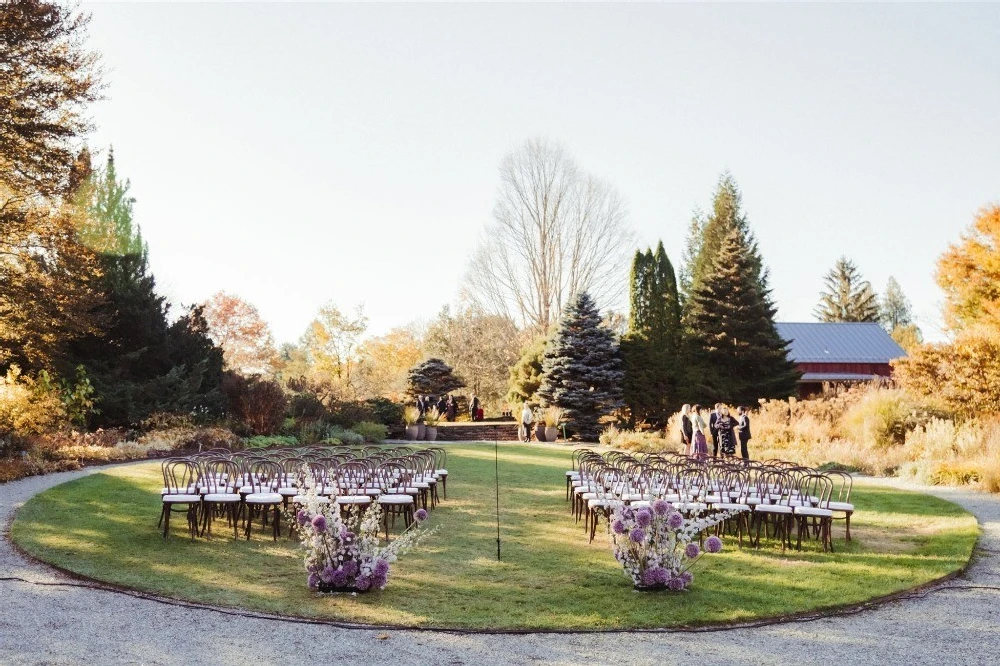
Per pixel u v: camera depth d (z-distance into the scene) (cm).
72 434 2145
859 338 4912
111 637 672
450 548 1064
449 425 3450
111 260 2784
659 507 861
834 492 1608
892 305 9550
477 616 757
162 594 809
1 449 1766
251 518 1110
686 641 695
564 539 1135
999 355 2205
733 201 5662
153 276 2867
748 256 3853
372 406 3284
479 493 1580
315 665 618
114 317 2680
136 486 1531
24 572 880
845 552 1069
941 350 2278
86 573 875
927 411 2284
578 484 1309
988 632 727
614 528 853
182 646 655
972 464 1767
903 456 2066
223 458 1221
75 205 2511
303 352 5822
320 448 1734
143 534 1112
